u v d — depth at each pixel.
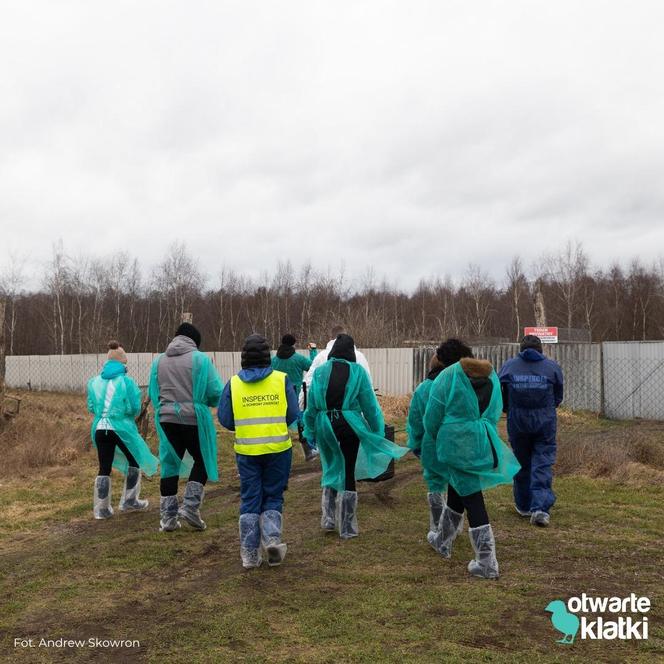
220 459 10.55
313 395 5.89
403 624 3.90
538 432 6.33
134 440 6.86
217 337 58.31
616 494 7.39
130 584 4.76
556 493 7.49
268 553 4.94
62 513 7.08
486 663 3.36
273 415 5.06
